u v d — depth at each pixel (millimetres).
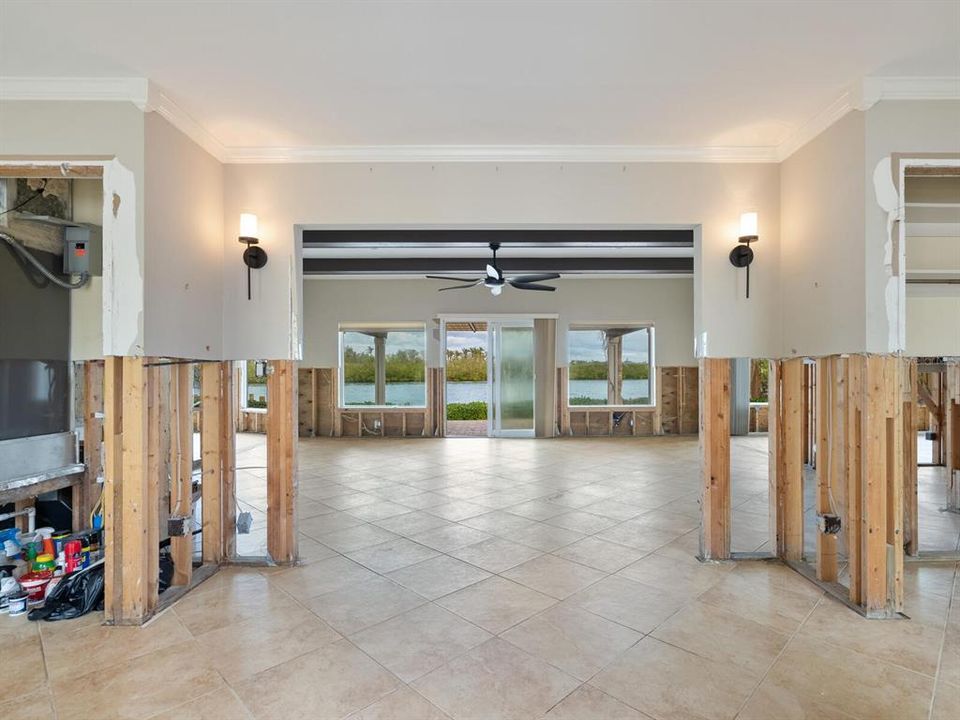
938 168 2859
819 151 3211
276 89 2893
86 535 3604
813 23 2346
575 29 2387
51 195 3842
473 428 12258
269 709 2105
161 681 2291
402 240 5891
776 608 2932
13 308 3613
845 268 2979
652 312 9977
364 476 6477
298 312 3684
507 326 9922
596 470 6812
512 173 3633
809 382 7105
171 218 3031
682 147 3594
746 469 6902
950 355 3654
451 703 2131
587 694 2182
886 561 2848
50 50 2523
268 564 3600
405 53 2572
